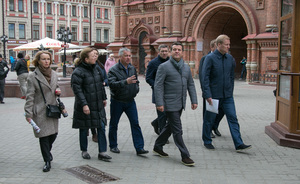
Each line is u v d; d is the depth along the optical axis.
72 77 5.86
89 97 5.88
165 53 7.00
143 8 32.59
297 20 6.63
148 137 7.84
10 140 7.62
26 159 6.13
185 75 5.88
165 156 6.23
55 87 5.55
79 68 5.89
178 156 6.30
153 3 31.81
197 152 6.56
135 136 6.34
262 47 22.02
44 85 5.42
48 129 5.45
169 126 6.09
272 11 21.58
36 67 5.51
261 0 22.48
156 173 5.34
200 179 5.05
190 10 27.78
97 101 5.96
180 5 28.48
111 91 6.41
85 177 5.17
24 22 53.59
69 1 57.69
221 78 6.55
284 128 7.25
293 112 6.83
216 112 6.44
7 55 52.69
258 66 22.88
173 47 5.81
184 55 28.59
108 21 62.72
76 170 5.51
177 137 5.78
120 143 7.31
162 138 6.19
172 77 5.79
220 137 7.82
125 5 34.03
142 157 6.26
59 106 5.55
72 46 25.08
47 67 5.50
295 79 6.72
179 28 28.64
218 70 6.52
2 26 52.00
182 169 5.54
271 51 21.52
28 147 7.00
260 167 5.61
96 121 5.93
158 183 4.90
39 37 55.53
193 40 27.91
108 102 14.50
